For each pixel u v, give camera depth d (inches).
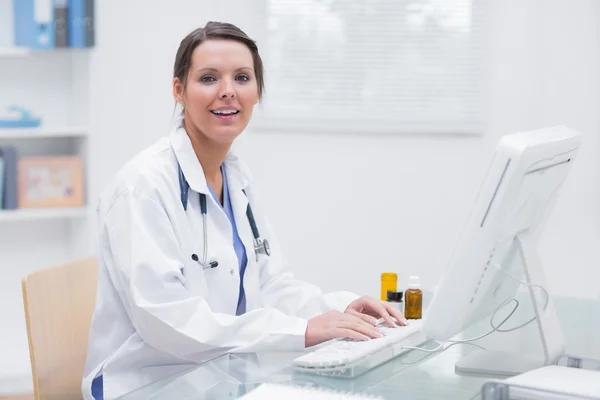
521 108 153.8
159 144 83.6
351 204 159.5
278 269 92.6
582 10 149.5
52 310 81.6
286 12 157.8
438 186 157.3
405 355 69.4
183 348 73.9
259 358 69.5
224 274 82.2
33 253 155.0
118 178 80.0
